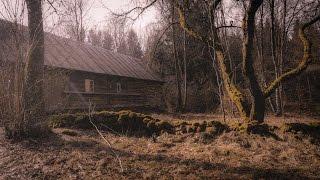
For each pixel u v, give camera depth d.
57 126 11.01
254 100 11.48
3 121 8.95
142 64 33.03
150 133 10.28
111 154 7.86
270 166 7.11
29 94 9.11
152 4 15.63
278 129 10.05
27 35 9.38
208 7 13.72
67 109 15.19
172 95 30.52
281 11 24.98
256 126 9.86
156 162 7.29
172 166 7.01
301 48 35.44
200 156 7.85
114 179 6.23
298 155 8.01
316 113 26.34
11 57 9.09
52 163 7.09
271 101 24.75
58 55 19.72
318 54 33.41
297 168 6.98
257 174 6.48
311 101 30.20
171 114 23.94
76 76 20.41
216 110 25.83
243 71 11.59
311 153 8.30
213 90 29.42
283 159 7.74
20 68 8.94
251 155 8.03
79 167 6.84
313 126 9.98
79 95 18.27
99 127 10.84
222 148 8.49
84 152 7.90
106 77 23.72
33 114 9.16
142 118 10.63
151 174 6.44
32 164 7.00
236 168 6.91
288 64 32.91
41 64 9.53
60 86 13.57
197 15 16.55
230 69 12.98
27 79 9.16
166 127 10.30
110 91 24.19
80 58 22.08
